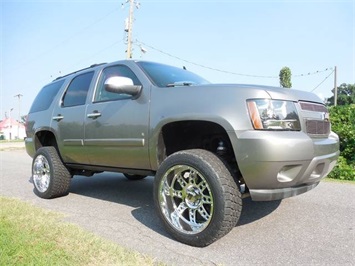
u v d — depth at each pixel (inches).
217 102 109.9
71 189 212.1
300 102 114.5
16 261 87.8
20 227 117.3
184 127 127.3
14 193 200.8
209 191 105.9
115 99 147.1
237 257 100.7
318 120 120.0
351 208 156.3
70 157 174.1
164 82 137.6
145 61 153.3
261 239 116.1
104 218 142.0
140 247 108.1
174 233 114.0
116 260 92.9
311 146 106.7
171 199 119.5
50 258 90.7
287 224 132.5
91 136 154.9
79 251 97.5
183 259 98.7
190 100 116.5
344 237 118.3
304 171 106.9
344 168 246.8
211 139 129.5
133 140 133.0
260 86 112.0
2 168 348.2
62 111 179.2
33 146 206.2
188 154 112.0
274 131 103.3
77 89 177.3
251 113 103.7
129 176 245.9
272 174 101.0
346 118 266.8
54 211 149.8
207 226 105.5
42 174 190.9
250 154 101.1
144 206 164.6
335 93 1000.2
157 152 126.3
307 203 164.9
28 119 216.2
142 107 131.4
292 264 96.1
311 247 109.0
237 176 115.2
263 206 158.6
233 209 104.3
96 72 167.2
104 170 164.9
